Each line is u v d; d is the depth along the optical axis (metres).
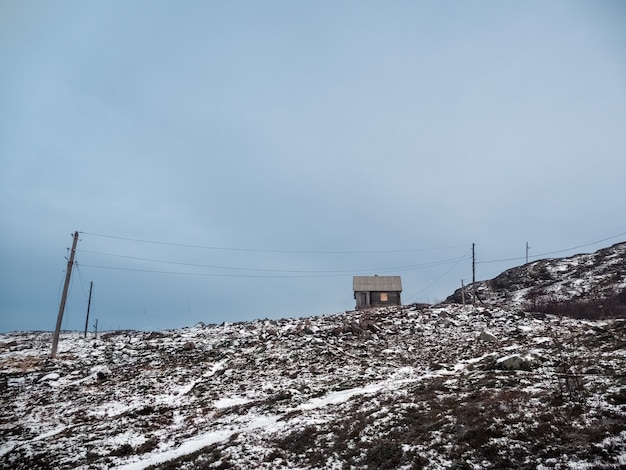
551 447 10.80
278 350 36.22
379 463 12.50
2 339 49.94
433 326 41.41
